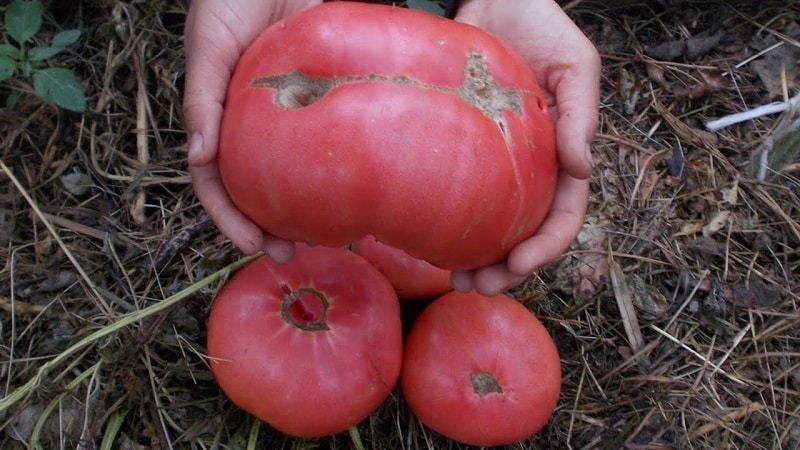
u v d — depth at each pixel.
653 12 0.59
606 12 0.59
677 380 0.44
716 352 0.46
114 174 0.48
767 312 0.47
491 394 0.34
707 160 0.53
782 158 0.52
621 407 0.43
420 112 0.25
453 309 0.36
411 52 0.25
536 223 0.29
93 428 0.37
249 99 0.26
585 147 0.29
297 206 0.26
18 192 0.46
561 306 0.46
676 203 0.51
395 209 0.25
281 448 0.39
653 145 0.54
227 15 0.32
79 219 0.46
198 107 0.29
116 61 0.51
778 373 0.46
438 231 0.26
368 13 0.26
